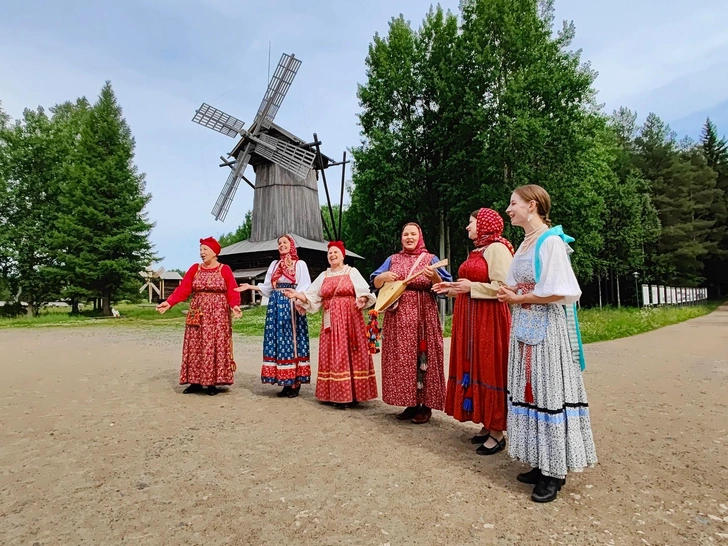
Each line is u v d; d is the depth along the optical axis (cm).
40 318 2473
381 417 466
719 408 493
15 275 2973
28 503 271
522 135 1903
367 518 252
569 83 2030
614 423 437
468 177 2211
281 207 2466
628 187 3038
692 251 4022
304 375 562
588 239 2247
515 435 294
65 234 2772
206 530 239
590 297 3700
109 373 715
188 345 560
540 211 304
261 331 1511
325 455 350
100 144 3042
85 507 265
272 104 2484
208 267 566
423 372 436
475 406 357
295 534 235
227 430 414
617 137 4197
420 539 230
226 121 2464
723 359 852
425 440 390
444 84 2202
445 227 2528
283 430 415
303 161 2412
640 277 3525
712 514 258
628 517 255
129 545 225
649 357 880
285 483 298
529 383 288
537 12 2297
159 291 5491
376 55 2569
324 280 526
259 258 2445
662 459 343
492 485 298
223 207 2464
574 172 2097
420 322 437
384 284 455
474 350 361
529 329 290
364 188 2523
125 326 1898
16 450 362
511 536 234
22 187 2975
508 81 2072
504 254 355
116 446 370
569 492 288
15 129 3016
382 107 2466
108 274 2802
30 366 788
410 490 288
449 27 2378
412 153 2467
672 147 4553
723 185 5284
